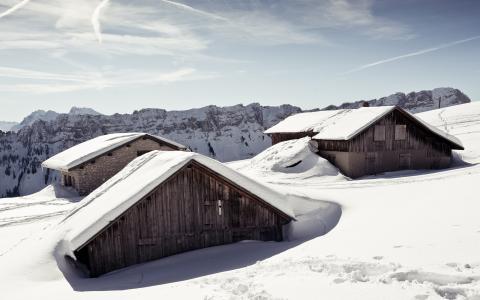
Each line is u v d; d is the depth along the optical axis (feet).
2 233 63.77
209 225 49.16
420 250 27.20
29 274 39.47
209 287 27.30
